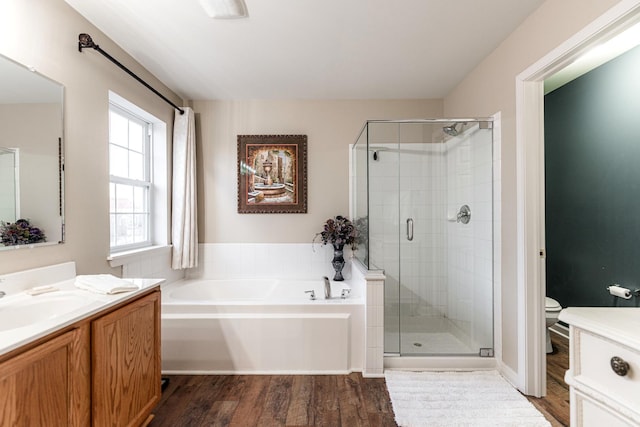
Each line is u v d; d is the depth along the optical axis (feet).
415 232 8.87
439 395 6.44
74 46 5.95
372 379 7.20
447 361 7.62
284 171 10.89
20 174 4.79
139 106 8.19
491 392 6.54
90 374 4.04
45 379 3.38
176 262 9.84
